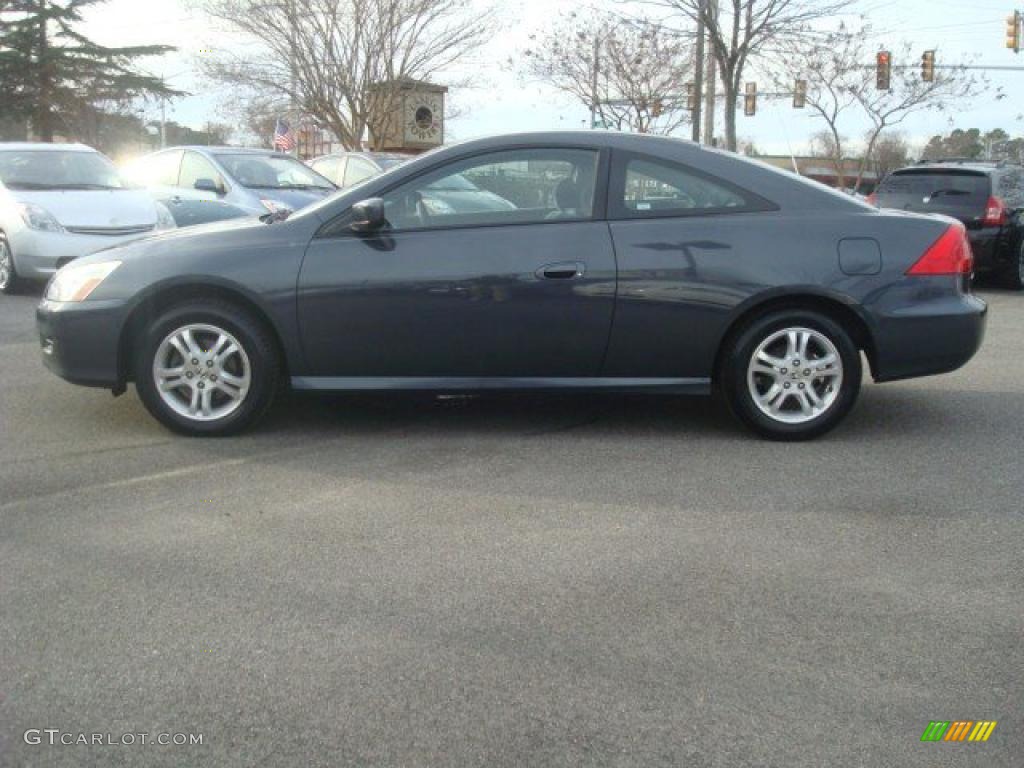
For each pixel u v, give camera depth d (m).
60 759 2.73
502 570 3.85
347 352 5.37
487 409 6.18
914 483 4.84
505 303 5.28
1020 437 5.61
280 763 2.71
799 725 2.87
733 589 3.70
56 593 3.65
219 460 5.16
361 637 3.34
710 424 5.86
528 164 5.43
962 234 5.48
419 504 4.55
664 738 2.81
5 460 5.12
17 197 10.88
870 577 3.80
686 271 5.26
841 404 5.43
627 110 27.25
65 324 5.42
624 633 3.37
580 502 4.57
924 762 2.72
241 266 5.31
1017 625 3.44
